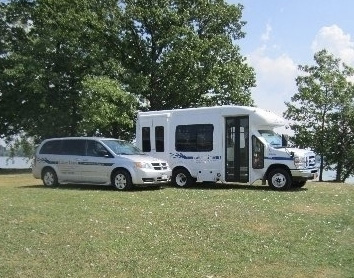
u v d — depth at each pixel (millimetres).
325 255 8188
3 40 32969
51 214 10617
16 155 36219
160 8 32031
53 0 32562
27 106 32500
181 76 32125
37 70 30109
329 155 31938
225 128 17359
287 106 33094
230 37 34781
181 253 8023
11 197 13352
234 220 10320
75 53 31922
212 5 33688
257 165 16688
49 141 17734
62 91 32781
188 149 17984
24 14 33625
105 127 30562
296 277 7078
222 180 17266
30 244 8312
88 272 7055
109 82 28766
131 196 13906
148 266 7328
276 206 12227
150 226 9688
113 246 8258
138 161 15922
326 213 11633
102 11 33031
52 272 7039
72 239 8625
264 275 7109
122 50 33531
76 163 16812
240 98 32469
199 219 10320
